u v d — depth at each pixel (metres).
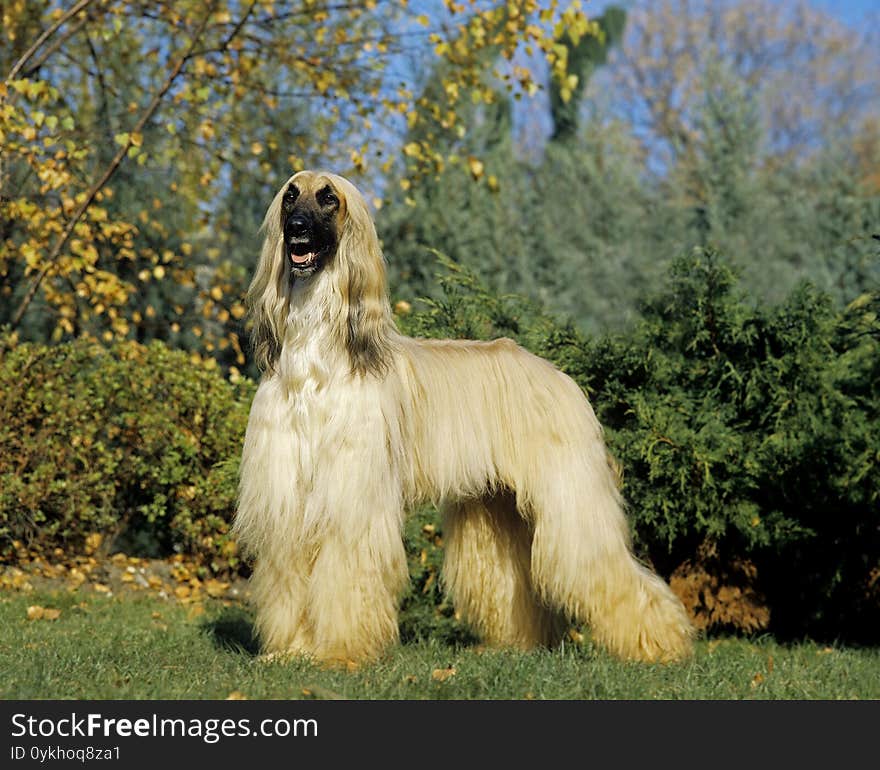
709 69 14.02
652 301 6.02
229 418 6.81
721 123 13.25
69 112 7.85
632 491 5.44
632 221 12.49
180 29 8.12
